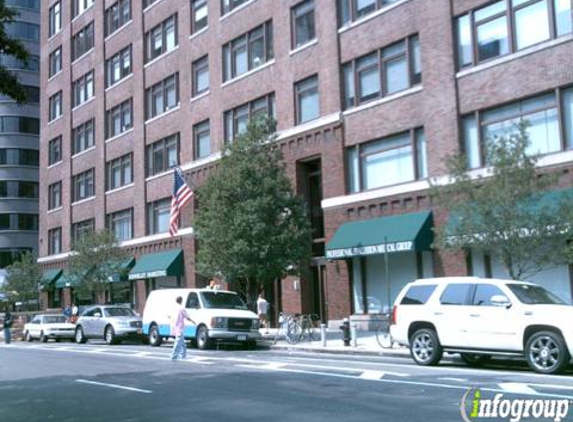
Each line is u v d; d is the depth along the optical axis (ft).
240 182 78.18
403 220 77.36
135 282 133.18
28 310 163.63
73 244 130.41
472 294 48.19
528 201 53.52
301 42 96.84
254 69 103.91
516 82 69.56
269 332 86.69
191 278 114.32
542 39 68.18
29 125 227.20
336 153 88.38
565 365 42.91
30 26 229.45
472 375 43.65
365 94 87.10
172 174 121.70
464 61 75.66
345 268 86.48
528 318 44.39
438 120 76.54
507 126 70.64
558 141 66.03
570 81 64.85
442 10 77.20
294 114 95.96
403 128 80.94
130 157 136.87
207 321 72.54
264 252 75.87
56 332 106.22
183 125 119.44
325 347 66.74
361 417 29.60
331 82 90.02
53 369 56.90
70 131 162.09
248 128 82.69
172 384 43.11
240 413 31.71
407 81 81.61
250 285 82.23
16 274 151.23
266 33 102.89
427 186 76.23
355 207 84.94
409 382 40.32
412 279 79.10
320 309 93.40
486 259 70.59
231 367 52.42
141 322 93.04
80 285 121.39
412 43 81.46
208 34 114.83
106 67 148.15
